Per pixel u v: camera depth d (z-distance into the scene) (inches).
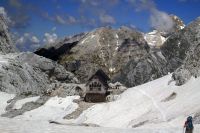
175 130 1642.5
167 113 3075.8
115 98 4434.1
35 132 1234.6
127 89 4768.7
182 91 3550.7
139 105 3750.0
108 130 1523.1
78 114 4116.6
